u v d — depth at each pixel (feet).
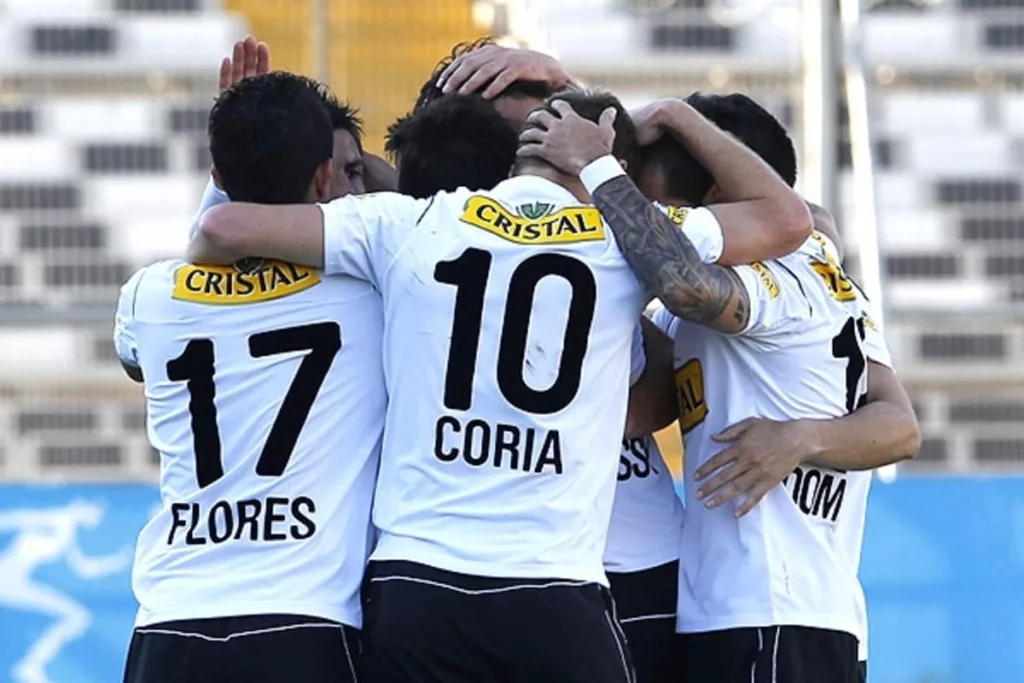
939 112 82.12
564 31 82.12
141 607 39.22
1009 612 70.03
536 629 36.70
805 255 42.65
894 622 69.82
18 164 82.02
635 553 42.75
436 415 37.65
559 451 37.42
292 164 39.81
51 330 80.12
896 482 70.85
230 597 38.01
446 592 36.76
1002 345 79.20
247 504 38.47
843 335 42.06
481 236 38.37
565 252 38.27
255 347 39.17
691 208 39.99
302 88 40.75
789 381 41.09
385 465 38.37
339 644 37.96
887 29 82.23
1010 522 70.74
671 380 43.34
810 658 40.60
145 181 82.28
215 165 40.91
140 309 40.22
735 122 46.96
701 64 81.66
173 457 39.42
